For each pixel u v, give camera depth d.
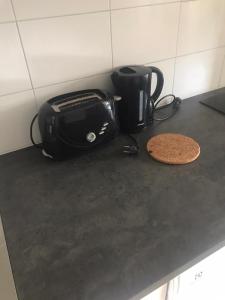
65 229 0.70
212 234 0.66
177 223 0.70
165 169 0.88
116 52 1.02
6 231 0.70
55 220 0.73
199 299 0.83
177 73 1.23
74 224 0.71
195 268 0.71
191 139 1.00
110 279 0.58
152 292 0.61
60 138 0.87
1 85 0.87
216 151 0.95
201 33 1.19
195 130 1.08
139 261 0.61
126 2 0.95
